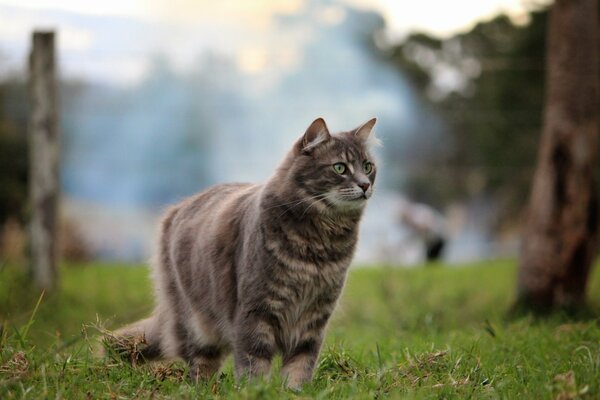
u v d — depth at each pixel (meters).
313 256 6.38
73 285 13.24
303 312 6.50
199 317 6.90
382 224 23.42
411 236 23.36
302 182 6.50
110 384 6.02
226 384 5.98
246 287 6.26
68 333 8.71
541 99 25.94
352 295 12.84
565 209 10.82
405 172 27.34
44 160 11.79
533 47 27.16
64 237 19.08
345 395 5.75
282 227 6.29
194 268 6.88
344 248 6.54
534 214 11.02
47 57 11.74
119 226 22.89
